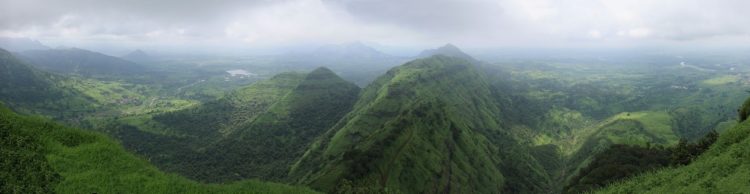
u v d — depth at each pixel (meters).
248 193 50.00
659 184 59.28
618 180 88.88
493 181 164.75
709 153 65.19
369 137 158.75
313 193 58.28
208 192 45.72
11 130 43.38
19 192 33.91
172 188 43.47
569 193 99.69
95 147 46.94
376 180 119.56
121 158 46.62
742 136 60.81
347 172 121.31
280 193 54.22
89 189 37.78
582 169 130.38
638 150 118.88
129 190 39.94
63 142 46.22
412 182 128.00
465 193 140.75
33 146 42.28
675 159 81.12
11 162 37.84
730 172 46.09
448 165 150.62
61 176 38.78
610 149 127.38
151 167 48.09
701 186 45.59
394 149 139.88
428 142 156.38
